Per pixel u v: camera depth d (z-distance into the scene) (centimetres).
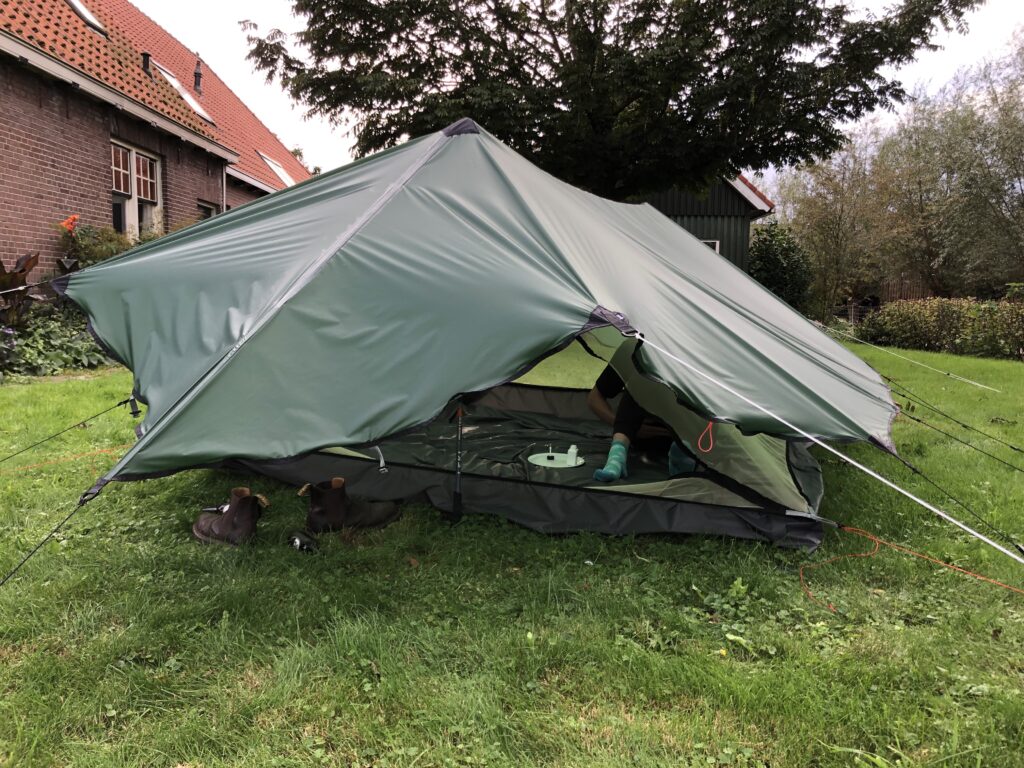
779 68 891
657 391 300
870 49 897
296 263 262
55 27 808
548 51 1048
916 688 178
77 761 146
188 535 268
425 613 211
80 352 710
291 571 233
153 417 221
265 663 183
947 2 863
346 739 155
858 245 1872
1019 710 165
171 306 266
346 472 319
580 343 425
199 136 1044
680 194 1558
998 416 558
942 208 1842
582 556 257
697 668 182
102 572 231
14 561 238
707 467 284
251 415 214
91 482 327
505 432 414
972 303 1136
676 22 956
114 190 902
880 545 270
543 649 191
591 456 358
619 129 977
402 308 242
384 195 294
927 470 388
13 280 675
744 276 522
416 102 997
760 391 253
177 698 167
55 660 179
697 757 151
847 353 447
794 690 173
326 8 962
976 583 239
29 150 730
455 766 147
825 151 1038
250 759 148
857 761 149
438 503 297
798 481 307
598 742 156
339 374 228
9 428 420
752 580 235
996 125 1720
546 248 269
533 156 1038
